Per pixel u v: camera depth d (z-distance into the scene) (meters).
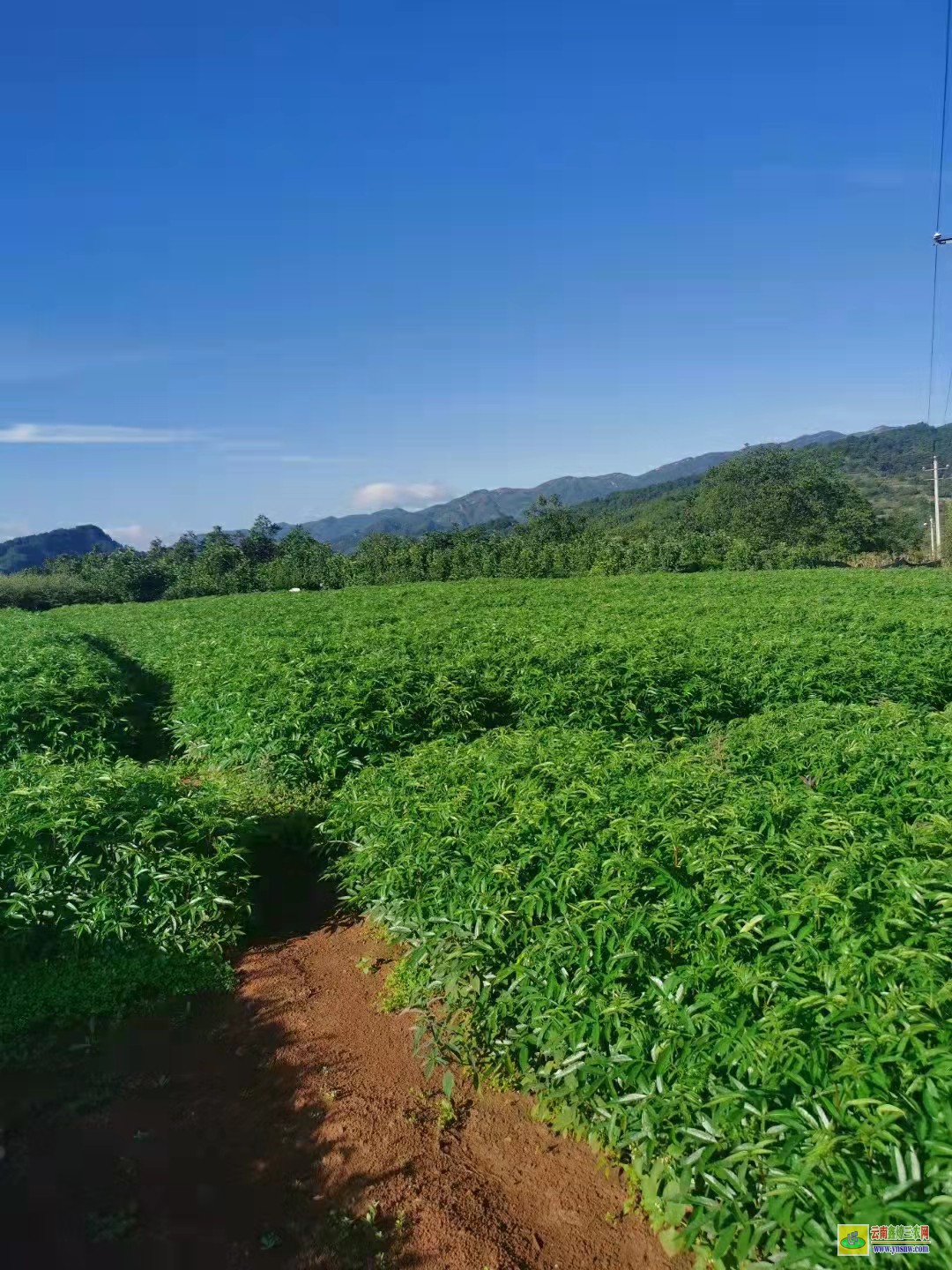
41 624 29.09
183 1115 5.28
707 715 13.20
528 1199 4.56
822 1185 3.60
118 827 7.51
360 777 9.37
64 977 6.46
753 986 4.54
